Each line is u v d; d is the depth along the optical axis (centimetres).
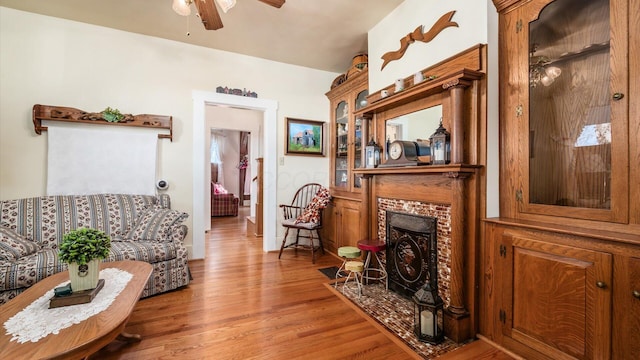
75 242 144
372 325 202
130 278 171
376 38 296
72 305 136
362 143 295
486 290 185
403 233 244
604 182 144
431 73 223
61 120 288
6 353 100
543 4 168
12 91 275
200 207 354
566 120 160
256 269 320
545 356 153
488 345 180
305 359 164
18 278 194
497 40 190
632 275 123
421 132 233
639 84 131
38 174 283
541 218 168
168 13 280
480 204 186
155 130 332
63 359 102
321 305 232
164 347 174
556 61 164
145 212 287
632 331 123
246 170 948
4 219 238
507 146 187
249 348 174
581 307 140
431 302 182
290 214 404
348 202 344
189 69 348
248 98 379
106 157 306
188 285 271
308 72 420
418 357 167
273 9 269
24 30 279
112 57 312
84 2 263
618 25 138
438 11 221
